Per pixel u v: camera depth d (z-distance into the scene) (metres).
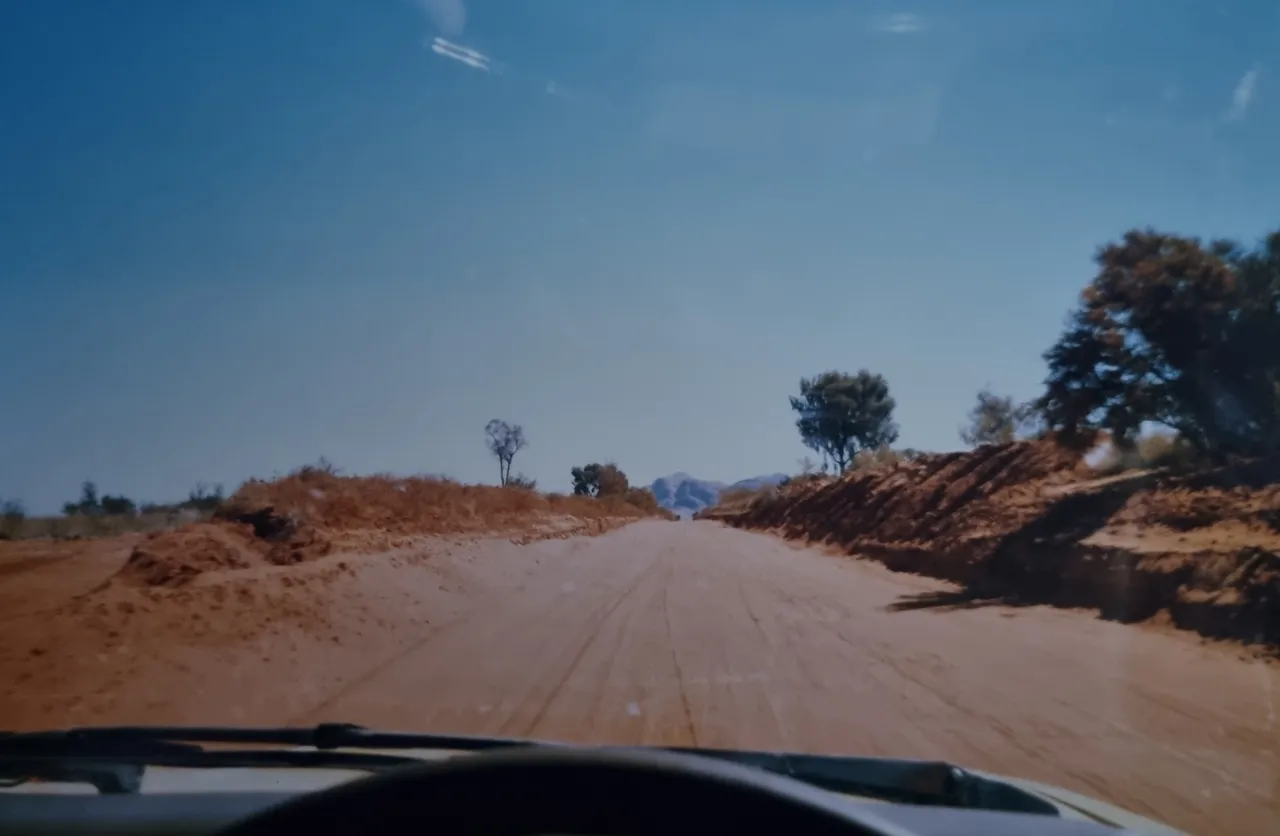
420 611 18.56
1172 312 21.39
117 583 16.84
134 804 3.58
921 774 4.38
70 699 11.00
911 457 53.41
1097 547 19.44
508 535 35.22
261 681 12.48
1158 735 9.88
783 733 10.19
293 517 22.36
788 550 43.44
